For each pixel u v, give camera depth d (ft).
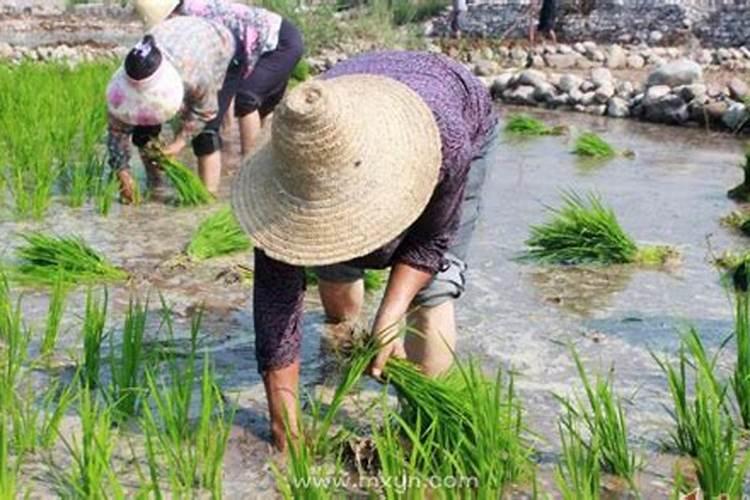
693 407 14.20
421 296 13.71
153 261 21.08
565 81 51.60
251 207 11.52
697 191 29.53
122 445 12.94
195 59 24.06
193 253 21.06
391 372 12.79
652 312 18.40
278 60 27.22
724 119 42.98
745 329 14.08
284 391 12.68
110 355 14.73
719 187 30.25
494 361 15.93
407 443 12.91
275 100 28.22
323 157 10.86
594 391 14.85
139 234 23.13
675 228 24.81
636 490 11.82
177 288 19.39
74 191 25.44
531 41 77.66
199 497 11.80
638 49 72.69
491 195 28.19
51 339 15.70
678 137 41.19
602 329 17.47
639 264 21.29
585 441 13.24
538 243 22.00
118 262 20.94
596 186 29.96
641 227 24.86
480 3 91.56
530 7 81.05
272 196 11.38
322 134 10.75
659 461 12.86
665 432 13.64
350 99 11.34
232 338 16.87
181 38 24.20
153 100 23.58
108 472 11.08
